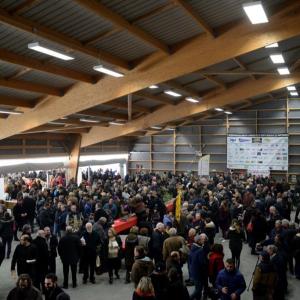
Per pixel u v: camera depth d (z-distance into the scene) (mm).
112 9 7469
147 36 9039
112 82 11359
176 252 7020
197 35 10070
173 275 5852
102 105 16312
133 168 28844
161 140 27859
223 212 12875
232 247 9156
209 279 7863
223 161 26000
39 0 6461
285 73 13430
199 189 16906
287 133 24125
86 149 23875
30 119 13484
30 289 5473
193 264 7379
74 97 12133
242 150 25078
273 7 9250
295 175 23969
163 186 19344
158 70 10625
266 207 13500
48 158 21391
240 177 22391
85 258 8938
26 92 12188
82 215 12516
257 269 6344
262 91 17125
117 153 27438
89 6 6734
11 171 18375
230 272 6191
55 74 10000
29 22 7102
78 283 9055
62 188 15539
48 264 8031
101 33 8531
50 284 5660
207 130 26422
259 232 11156
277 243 7898
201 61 10047
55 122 16391
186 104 18734
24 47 8461
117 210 12609
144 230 9133
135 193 15883
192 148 26844
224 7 8633
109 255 8992
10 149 18859
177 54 10344
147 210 12609
